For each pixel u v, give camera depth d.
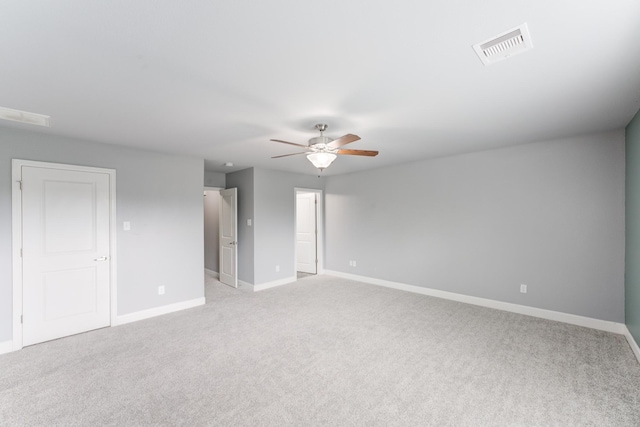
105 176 3.47
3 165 2.85
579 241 3.36
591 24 1.38
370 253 5.59
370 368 2.49
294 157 4.35
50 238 3.10
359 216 5.76
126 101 2.26
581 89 2.11
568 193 3.43
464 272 4.33
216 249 6.44
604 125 2.95
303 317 3.73
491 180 4.03
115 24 1.35
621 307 3.12
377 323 3.51
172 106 2.36
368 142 3.60
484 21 1.36
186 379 2.33
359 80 1.95
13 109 2.42
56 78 1.89
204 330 3.32
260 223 5.23
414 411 1.96
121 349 2.86
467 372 2.42
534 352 2.75
